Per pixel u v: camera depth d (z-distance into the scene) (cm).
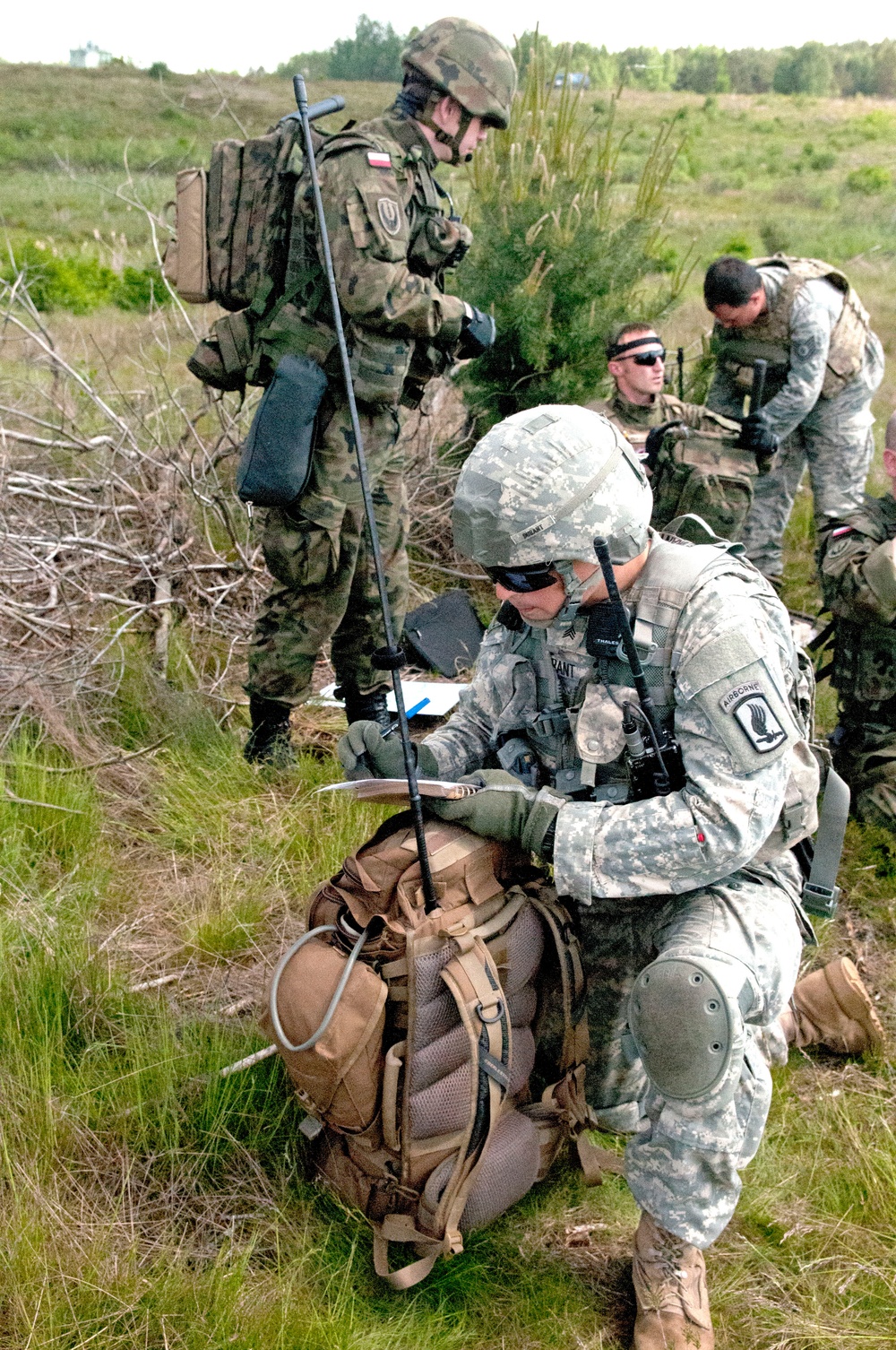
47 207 1616
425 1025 188
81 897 296
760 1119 192
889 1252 215
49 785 330
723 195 2408
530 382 538
